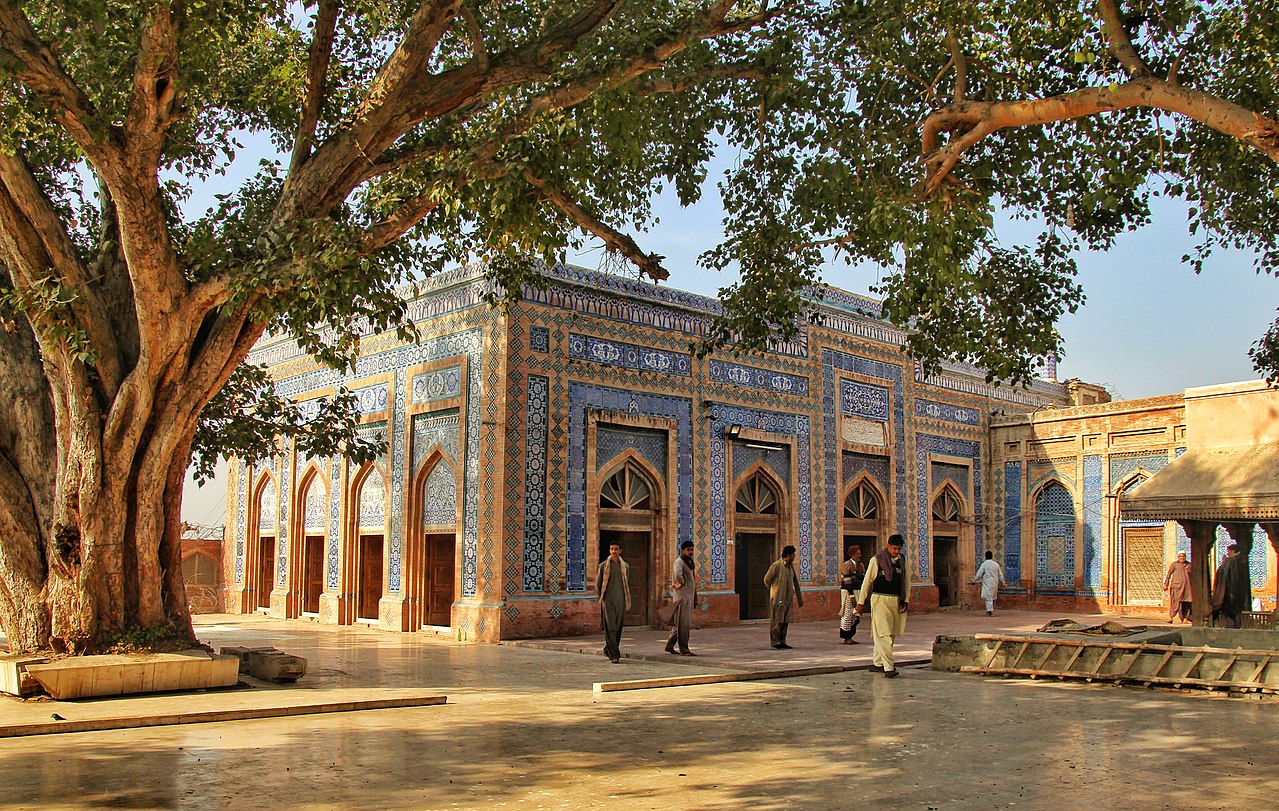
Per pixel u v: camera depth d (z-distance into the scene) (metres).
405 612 14.52
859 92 8.76
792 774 5.10
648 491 15.22
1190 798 4.65
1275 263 9.41
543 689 8.45
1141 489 11.44
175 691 7.78
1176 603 16.06
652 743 5.95
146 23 7.28
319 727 6.46
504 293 13.45
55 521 8.43
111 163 7.55
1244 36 8.05
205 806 4.38
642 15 8.75
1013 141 9.18
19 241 8.11
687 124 9.51
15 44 7.14
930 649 11.92
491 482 13.27
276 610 17.72
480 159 7.95
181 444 8.90
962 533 21.02
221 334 8.61
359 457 12.41
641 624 15.10
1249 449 11.02
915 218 7.86
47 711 6.74
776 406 17.09
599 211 10.39
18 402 8.86
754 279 10.45
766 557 17.23
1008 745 5.93
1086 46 7.79
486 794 4.64
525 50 8.49
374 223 8.60
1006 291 9.86
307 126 8.93
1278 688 7.96
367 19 9.95
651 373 15.22
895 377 19.61
